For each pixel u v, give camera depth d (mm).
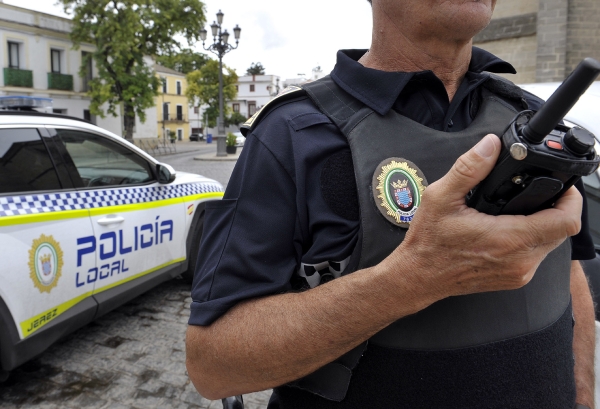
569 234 518
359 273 637
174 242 3457
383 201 672
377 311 609
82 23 21609
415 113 801
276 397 908
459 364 684
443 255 550
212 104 38469
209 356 741
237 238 738
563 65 8695
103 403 2428
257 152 767
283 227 738
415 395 690
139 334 3150
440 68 846
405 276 578
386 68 869
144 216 3145
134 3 20906
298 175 729
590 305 995
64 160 2689
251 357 695
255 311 708
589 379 906
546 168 469
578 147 465
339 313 629
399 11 815
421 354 688
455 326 685
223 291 732
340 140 742
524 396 703
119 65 21406
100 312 2809
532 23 9000
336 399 724
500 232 508
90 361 2811
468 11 770
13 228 2289
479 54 939
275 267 737
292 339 661
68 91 25594
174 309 3547
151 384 2590
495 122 789
